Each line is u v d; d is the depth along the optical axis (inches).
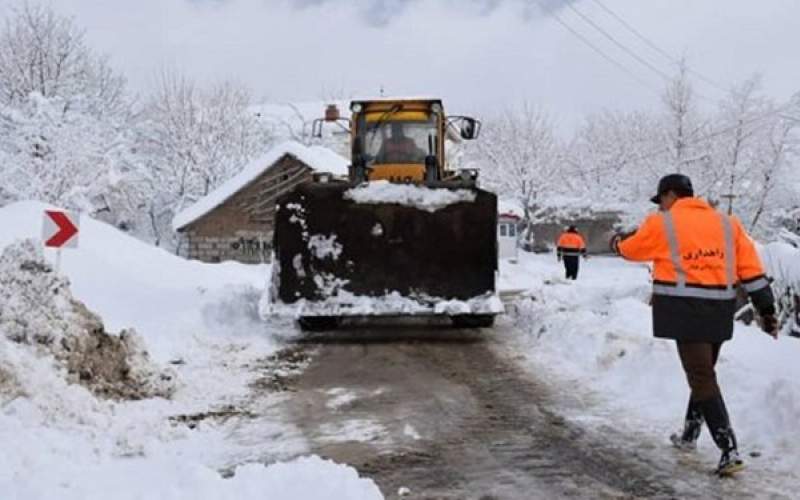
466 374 333.1
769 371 272.2
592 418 252.1
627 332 363.9
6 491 166.4
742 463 188.4
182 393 290.8
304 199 435.8
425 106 553.6
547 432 235.1
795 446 205.2
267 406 273.3
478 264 434.9
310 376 330.3
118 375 279.3
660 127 1749.5
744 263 203.0
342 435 233.6
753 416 227.1
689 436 213.9
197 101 1717.5
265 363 362.9
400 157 546.9
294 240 435.2
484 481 190.2
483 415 257.8
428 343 425.4
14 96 1439.5
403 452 215.5
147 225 1704.0
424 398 285.0
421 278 433.7
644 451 213.6
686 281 200.2
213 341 419.5
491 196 434.3
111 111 1648.6
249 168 1480.1
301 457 194.5
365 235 434.3
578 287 647.1
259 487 168.7
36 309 269.0
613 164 2108.8
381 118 550.9
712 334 198.1
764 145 1465.3
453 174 554.3
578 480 190.2
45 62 1449.3
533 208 2153.1
